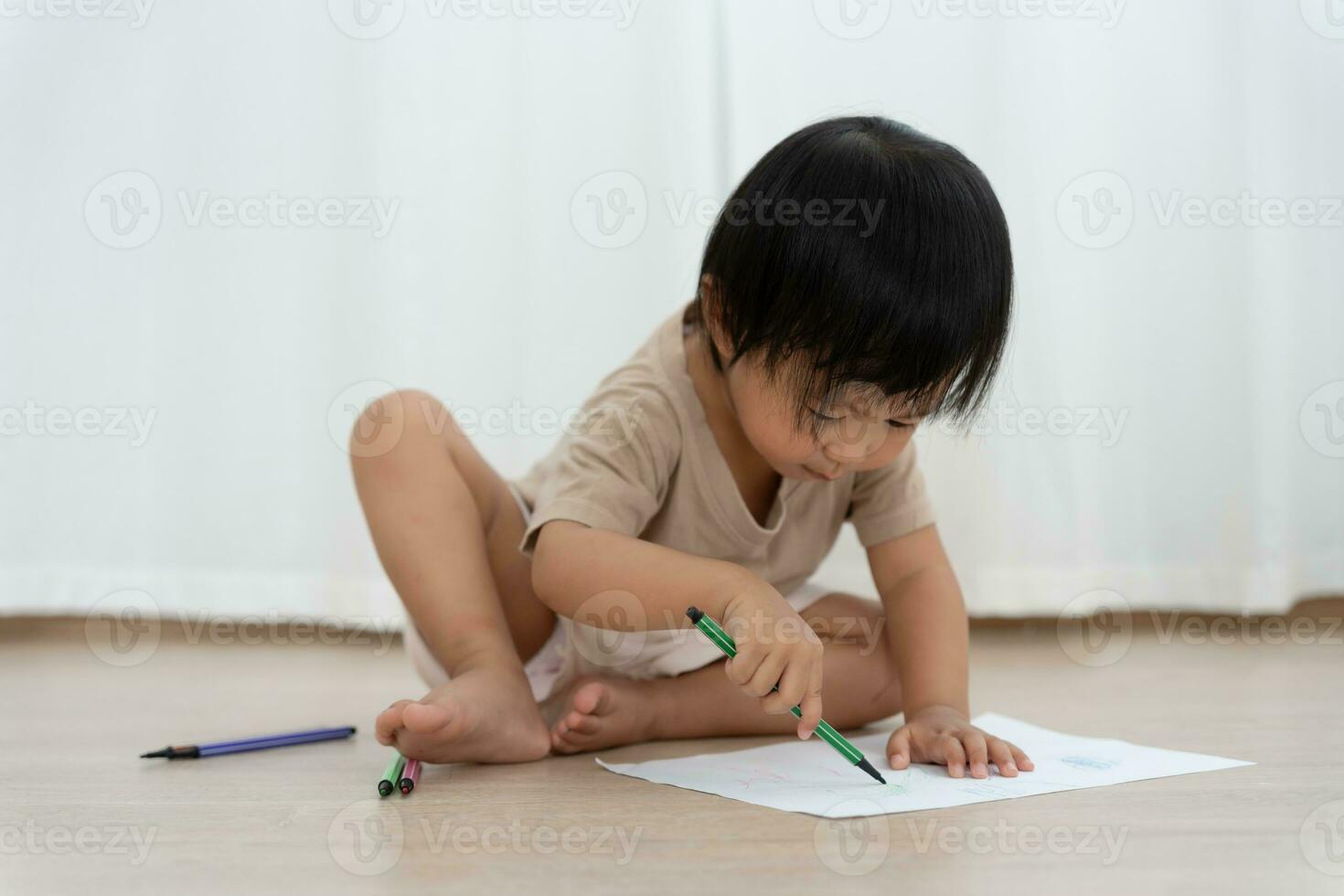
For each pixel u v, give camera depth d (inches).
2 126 68.4
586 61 69.2
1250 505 68.8
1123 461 68.9
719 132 69.4
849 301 30.9
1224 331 68.8
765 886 22.3
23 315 68.6
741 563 39.8
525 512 41.4
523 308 69.1
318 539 69.1
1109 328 68.7
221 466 69.3
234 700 49.4
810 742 37.6
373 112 68.9
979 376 33.0
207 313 69.2
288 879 23.2
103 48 68.8
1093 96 68.5
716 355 35.7
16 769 34.6
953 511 67.3
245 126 69.1
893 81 67.9
